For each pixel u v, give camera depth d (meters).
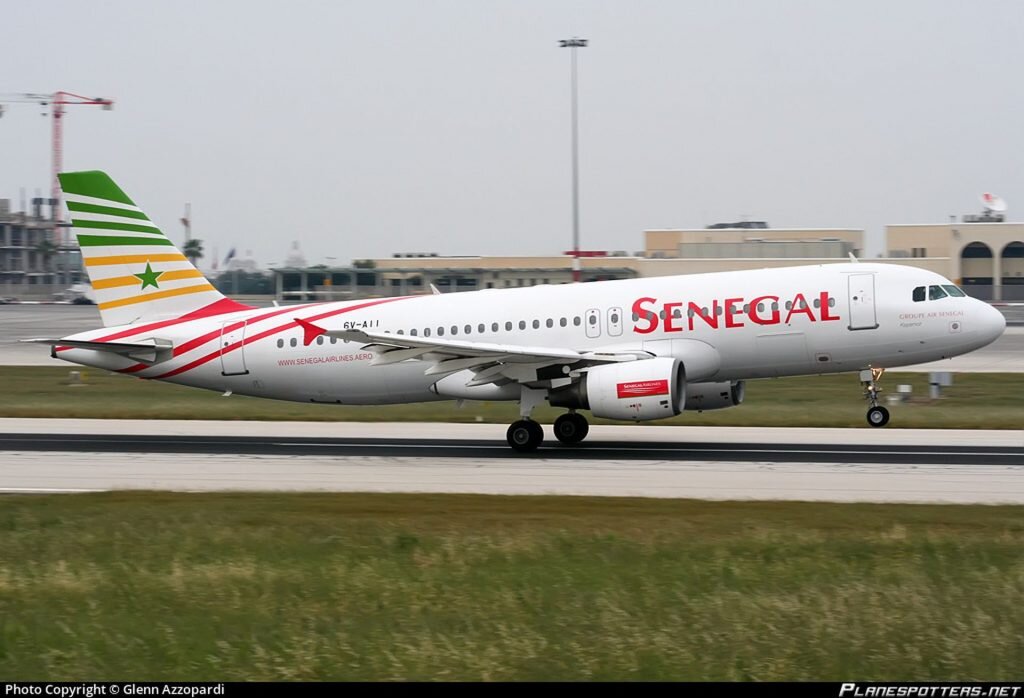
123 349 143.12
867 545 76.25
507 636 58.41
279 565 73.00
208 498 99.31
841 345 130.50
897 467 114.25
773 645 57.25
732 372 133.50
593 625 59.84
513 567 71.69
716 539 79.31
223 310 147.00
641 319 132.25
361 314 141.12
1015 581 65.75
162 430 153.75
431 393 139.00
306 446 136.75
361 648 57.09
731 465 116.75
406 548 77.31
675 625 59.72
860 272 132.00
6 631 60.12
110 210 145.62
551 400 128.12
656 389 121.50
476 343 134.12
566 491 102.69
